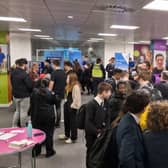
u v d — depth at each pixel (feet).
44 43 59.62
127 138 5.32
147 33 31.40
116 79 14.19
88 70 34.81
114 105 8.82
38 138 8.98
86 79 34.81
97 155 6.26
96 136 8.93
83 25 25.93
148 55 36.63
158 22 22.18
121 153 5.24
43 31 32.94
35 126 12.63
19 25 26.53
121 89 9.35
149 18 20.06
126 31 29.63
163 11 16.98
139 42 47.80
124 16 19.35
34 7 17.19
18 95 17.04
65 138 16.10
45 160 12.75
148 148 5.00
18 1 15.38
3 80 26.89
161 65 15.78
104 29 28.48
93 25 25.35
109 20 21.68
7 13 19.61
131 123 5.57
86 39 45.37
